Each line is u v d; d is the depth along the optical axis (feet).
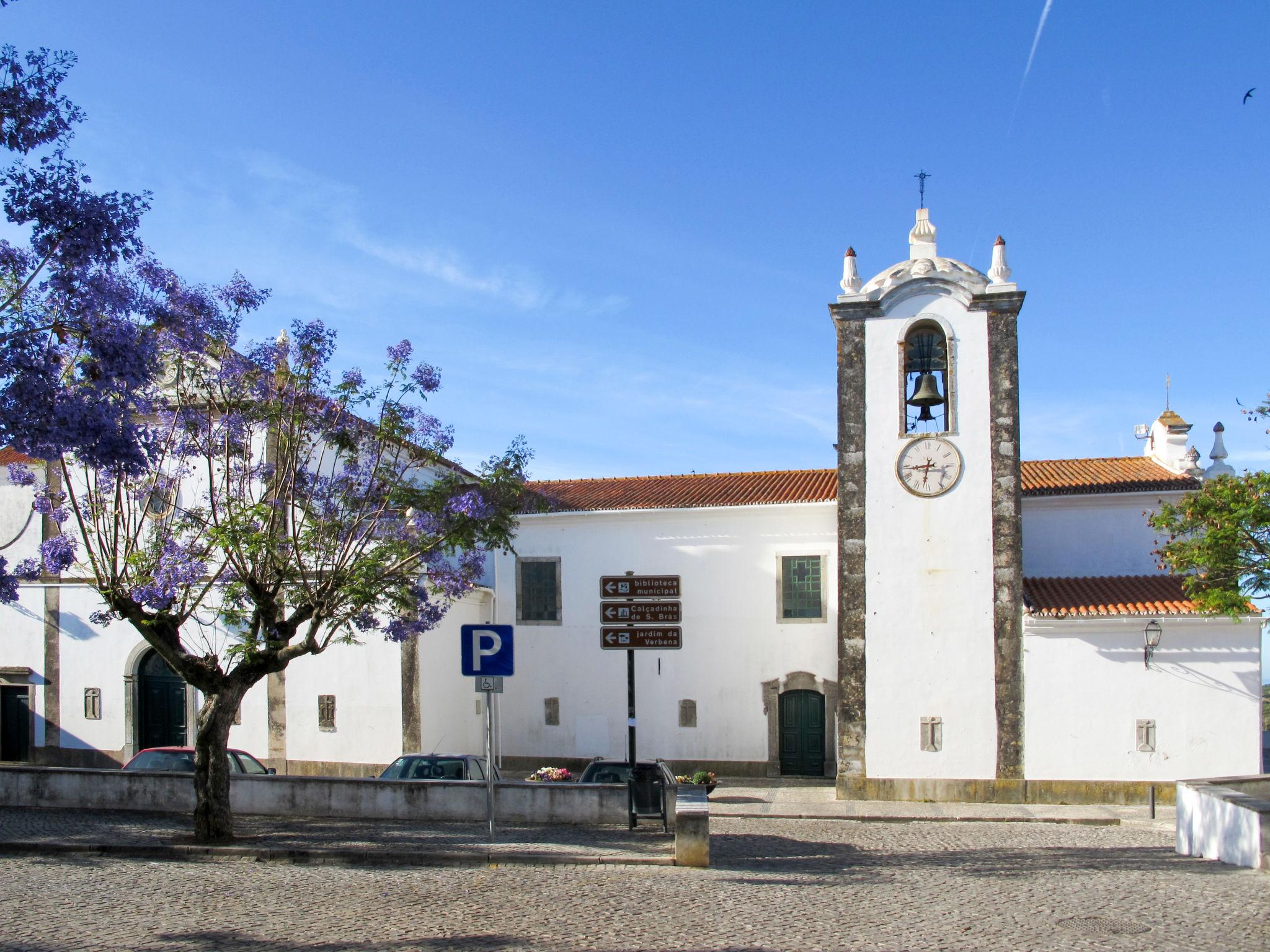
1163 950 29.68
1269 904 36.32
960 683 70.85
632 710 53.16
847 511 73.31
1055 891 39.11
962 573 71.41
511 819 54.24
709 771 85.25
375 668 82.17
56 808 56.39
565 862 42.42
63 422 34.81
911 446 72.79
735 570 86.58
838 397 74.28
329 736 82.69
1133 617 69.10
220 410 52.95
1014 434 71.51
